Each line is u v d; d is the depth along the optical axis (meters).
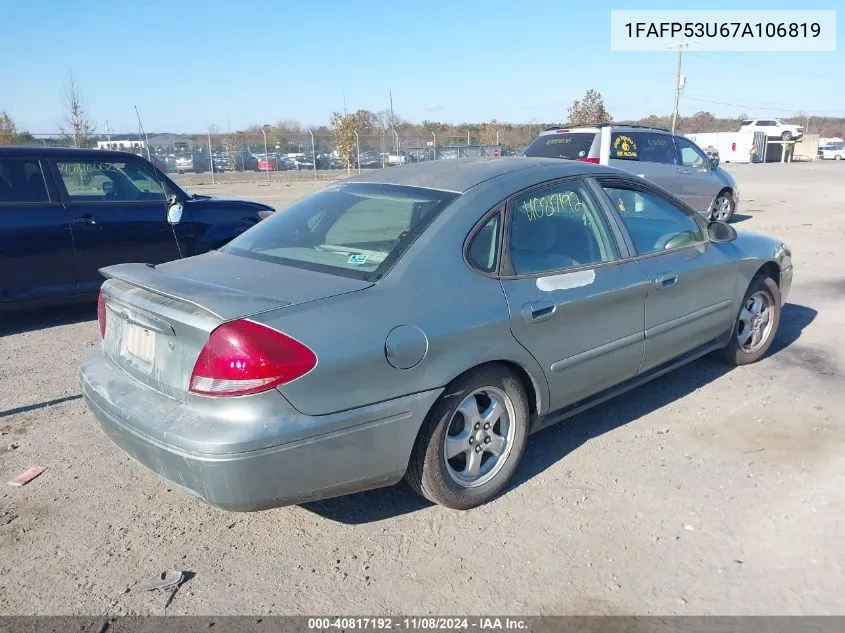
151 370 3.01
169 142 43.62
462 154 35.75
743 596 2.71
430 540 3.14
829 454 3.81
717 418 4.32
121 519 3.36
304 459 2.73
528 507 3.38
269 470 2.67
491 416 3.37
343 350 2.77
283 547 3.12
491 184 3.53
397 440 2.96
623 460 3.82
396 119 53.53
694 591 2.75
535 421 3.60
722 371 5.13
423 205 3.43
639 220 4.22
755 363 5.29
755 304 5.15
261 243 3.72
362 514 3.37
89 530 3.27
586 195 3.91
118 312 3.28
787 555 2.95
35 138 29.64
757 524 3.18
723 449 3.91
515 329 3.29
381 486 3.06
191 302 2.80
